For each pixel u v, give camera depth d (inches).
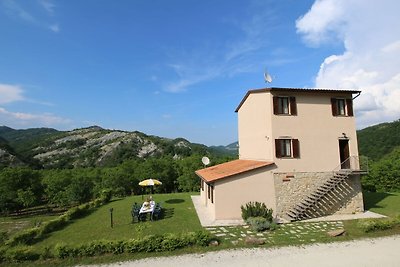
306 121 823.7
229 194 751.1
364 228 582.9
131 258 466.9
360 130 3233.3
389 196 1082.7
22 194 1610.5
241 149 1096.2
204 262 442.9
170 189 2001.7
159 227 670.5
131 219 770.2
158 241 496.7
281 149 803.4
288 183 788.0
